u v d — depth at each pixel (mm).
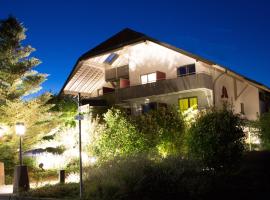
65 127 29172
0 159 24250
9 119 23438
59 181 17266
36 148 27578
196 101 32094
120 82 36438
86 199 12961
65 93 38625
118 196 12688
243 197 13531
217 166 16547
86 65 37156
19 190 15445
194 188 13188
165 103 33812
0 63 24672
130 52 36906
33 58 24922
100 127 24797
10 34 24172
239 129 17375
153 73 34969
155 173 13414
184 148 21688
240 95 36625
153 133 22344
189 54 30750
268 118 25562
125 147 21344
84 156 24141
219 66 30422
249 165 18156
